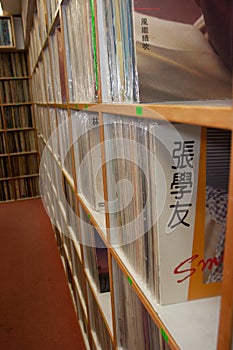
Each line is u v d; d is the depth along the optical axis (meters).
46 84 2.57
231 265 0.37
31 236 3.49
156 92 0.63
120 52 0.74
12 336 2.05
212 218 0.61
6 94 4.52
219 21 0.62
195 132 0.57
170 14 0.62
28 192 4.89
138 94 0.63
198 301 0.66
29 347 1.96
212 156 0.58
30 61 4.23
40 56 2.79
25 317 2.22
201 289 0.65
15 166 4.75
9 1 3.54
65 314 2.24
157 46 0.62
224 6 0.61
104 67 0.90
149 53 0.62
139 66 0.62
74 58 1.32
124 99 0.74
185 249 0.63
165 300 0.65
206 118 0.40
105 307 1.27
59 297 2.43
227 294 0.38
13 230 3.67
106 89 0.90
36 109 4.15
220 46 0.63
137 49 0.62
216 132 0.57
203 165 0.58
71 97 1.51
